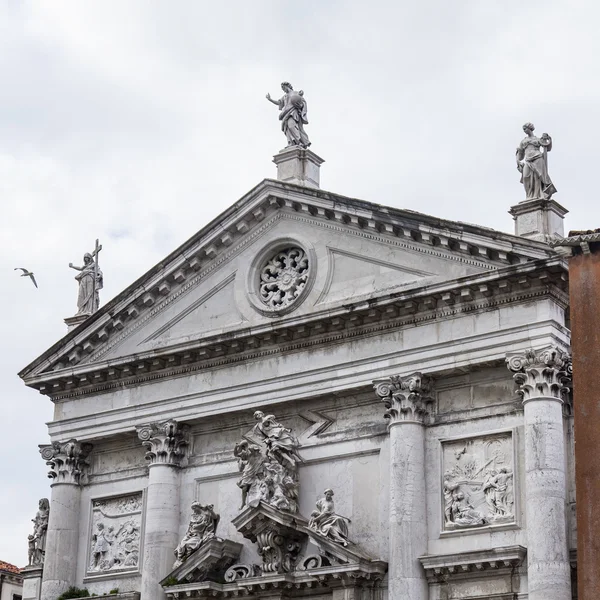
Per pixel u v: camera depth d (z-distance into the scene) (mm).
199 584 46906
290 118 52031
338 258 48500
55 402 54625
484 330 44219
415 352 45469
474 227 44625
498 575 42062
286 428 48281
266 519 45906
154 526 49625
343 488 46344
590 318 40562
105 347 53688
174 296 52344
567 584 40562
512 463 43031
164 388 51562
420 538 43594
